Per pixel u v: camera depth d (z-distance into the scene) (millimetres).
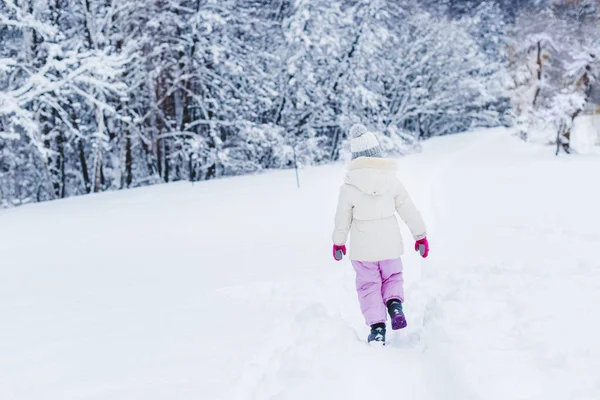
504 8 48250
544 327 3037
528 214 7906
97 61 13664
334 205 10289
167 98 22188
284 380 2734
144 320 3846
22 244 7965
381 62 27844
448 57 36656
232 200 11883
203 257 6242
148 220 9672
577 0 22438
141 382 2742
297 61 22641
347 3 25969
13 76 15906
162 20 19688
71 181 22859
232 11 22172
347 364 2908
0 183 19547
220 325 3619
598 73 21250
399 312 3408
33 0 15586
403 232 7031
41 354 3252
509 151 23078
